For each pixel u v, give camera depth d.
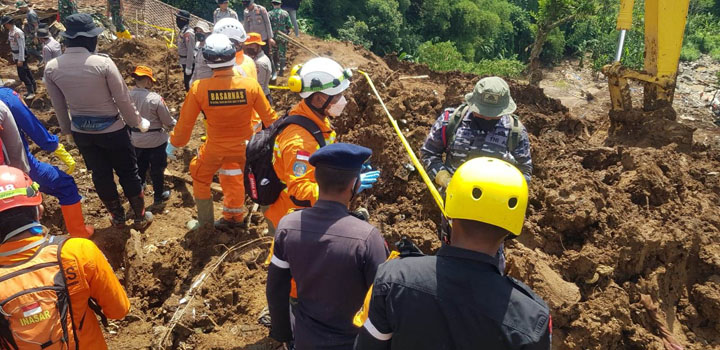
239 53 5.62
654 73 7.18
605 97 17.95
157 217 5.97
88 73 4.79
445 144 4.02
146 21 14.74
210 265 4.80
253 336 4.12
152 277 4.86
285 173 3.44
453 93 7.28
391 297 1.96
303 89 3.47
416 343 1.93
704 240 4.96
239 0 30.19
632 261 4.62
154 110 5.72
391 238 5.00
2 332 2.51
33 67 11.45
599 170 6.12
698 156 6.58
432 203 5.43
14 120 4.28
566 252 4.72
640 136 7.07
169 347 4.10
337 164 2.57
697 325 4.65
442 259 1.97
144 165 6.13
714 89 19.64
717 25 38.81
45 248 2.66
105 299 2.86
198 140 7.68
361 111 7.10
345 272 2.56
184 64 9.08
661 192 5.33
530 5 53.59
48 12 13.09
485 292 1.88
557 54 37.97
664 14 6.89
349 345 2.65
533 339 1.84
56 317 2.60
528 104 8.00
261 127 5.63
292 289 2.94
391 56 12.09
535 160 5.85
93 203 6.31
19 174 2.69
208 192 5.21
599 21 36.16
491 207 1.93
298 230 2.63
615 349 4.17
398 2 42.25
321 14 39.25
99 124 5.01
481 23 46.12
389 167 5.77
